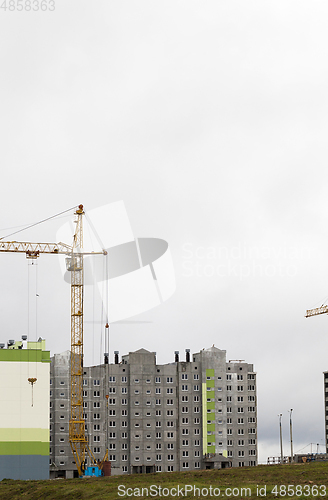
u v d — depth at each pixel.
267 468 177.88
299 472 163.62
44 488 162.88
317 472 161.12
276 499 124.38
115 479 171.62
